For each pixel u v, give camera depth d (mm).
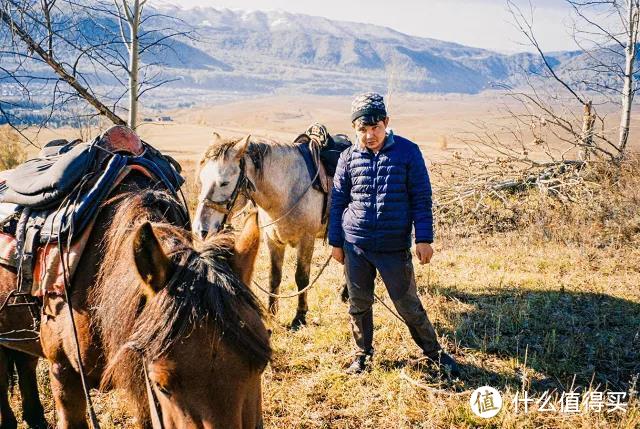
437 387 4160
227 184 4969
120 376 2184
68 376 2783
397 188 3850
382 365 4531
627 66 10352
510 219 9531
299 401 4008
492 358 4613
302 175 5598
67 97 6855
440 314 5434
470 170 10828
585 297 5891
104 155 3037
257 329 1967
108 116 7344
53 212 2891
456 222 9688
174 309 1896
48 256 2773
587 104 9984
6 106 6543
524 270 7066
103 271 2475
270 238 5738
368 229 3941
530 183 10320
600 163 9820
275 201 5441
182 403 1845
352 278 4180
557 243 8234
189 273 2008
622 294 5961
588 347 4703
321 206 5832
